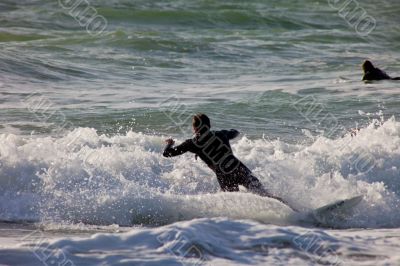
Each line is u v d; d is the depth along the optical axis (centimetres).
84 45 9550
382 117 5659
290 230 2736
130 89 7125
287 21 12975
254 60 9138
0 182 3794
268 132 5400
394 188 3994
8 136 4609
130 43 9681
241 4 14575
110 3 13962
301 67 8706
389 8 15200
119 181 3891
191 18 12688
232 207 3531
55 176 3844
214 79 7812
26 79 7362
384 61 9400
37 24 11625
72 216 3519
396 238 2870
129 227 3388
